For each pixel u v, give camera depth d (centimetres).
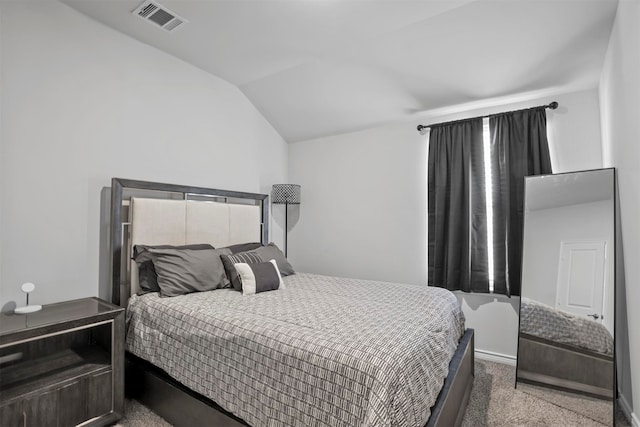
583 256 229
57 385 175
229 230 317
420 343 149
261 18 235
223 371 166
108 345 210
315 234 409
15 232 204
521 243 273
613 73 209
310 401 133
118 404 195
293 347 144
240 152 358
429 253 322
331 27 246
